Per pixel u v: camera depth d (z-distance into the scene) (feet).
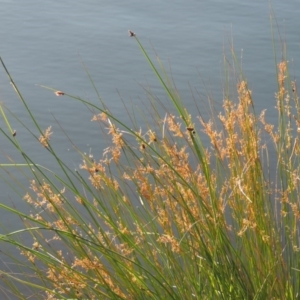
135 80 21.66
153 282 8.88
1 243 14.28
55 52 25.29
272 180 15.01
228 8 30.14
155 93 21.48
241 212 9.01
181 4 30.63
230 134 8.95
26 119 20.22
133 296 8.64
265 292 8.64
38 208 14.05
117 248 9.36
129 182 14.25
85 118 20.13
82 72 23.54
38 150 18.37
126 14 29.35
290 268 9.00
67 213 9.27
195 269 8.89
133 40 26.45
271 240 8.69
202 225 8.48
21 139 19.01
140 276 8.80
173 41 26.32
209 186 8.48
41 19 28.73
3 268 13.43
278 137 9.57
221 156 9.03
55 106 20.99
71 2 30.91
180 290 8.59
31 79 23.07
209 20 28.68
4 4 30.58
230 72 16.74
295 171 9.41
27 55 25.08
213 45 25.86
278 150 9.80
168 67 23.73
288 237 9.02
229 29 27.63
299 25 27.73
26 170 17.28
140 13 29.48
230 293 8.45
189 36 26.84
